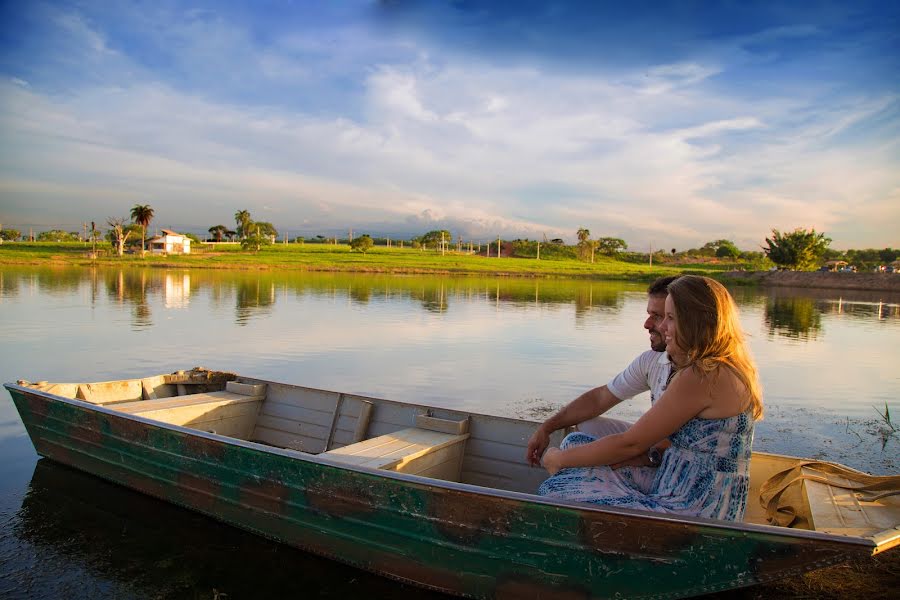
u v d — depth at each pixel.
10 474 5.90
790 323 23.47
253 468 4.52
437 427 5.48
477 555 3.67
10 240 108.06
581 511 3.30
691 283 3.14
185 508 5.12
